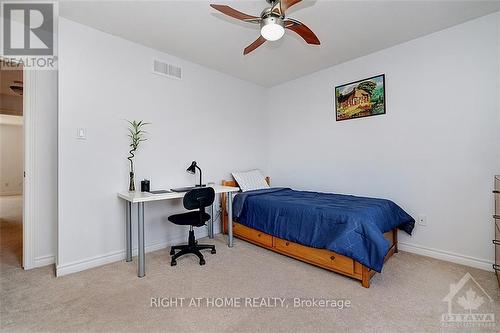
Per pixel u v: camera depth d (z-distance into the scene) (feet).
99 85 8.16
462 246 8.04
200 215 8.38
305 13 7.26
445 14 7.40
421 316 5.41
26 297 6.16
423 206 8.82
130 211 8.62
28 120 7.80
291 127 13.32
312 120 12.28
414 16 7.49
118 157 8.63
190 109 10.77
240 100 12.98
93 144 8.06
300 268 7.88
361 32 8.40
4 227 12.42
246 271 7.68
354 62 10.57
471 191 7.85
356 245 6.66
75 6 6.88
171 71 10.07
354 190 10.71
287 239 8.42
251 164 13.56
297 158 13.05
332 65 11.26
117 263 8.34
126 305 5.84
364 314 5.49
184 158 10.57
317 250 7.79
